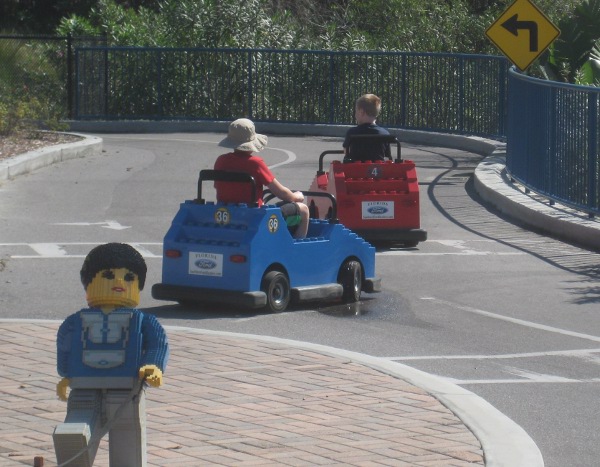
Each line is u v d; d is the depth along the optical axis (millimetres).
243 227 14742
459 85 36531
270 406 10164
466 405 10250
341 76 40125
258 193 15102
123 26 44219
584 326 14328
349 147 20141
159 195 25219
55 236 20219
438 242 20469
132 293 7258
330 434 9352
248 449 8930
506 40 26234
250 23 43844
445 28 45031
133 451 7293
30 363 11586
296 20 50844
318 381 11039
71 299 15422
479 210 24094
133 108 41594
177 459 8664
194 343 12523
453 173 29875
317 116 40781
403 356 12711
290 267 15047
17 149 30422
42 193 25203
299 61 40688
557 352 12992
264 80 41156
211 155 32969
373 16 49094
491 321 14555
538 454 9023
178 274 14930
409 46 44688
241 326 14062
